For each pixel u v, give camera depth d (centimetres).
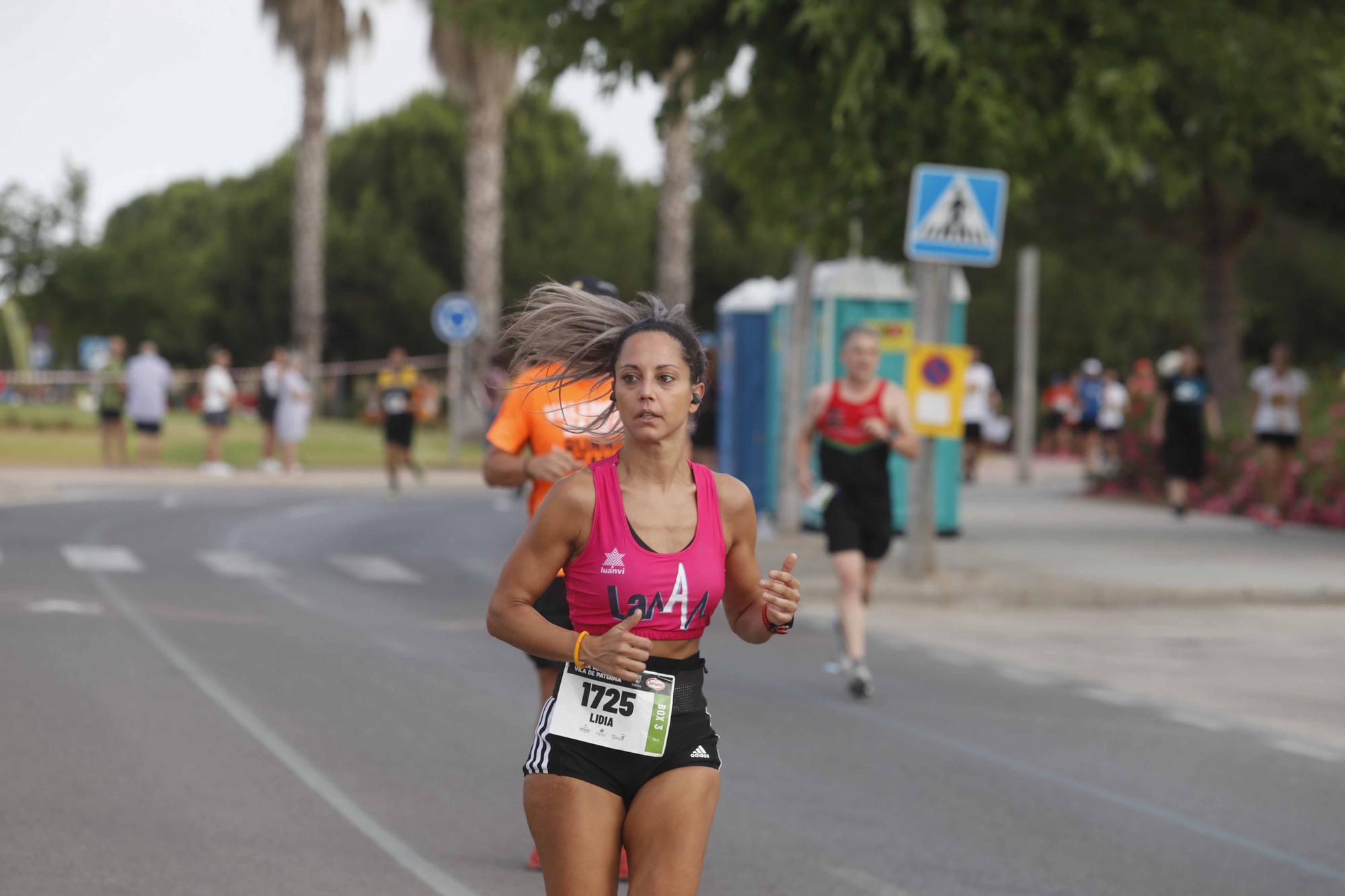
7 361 15275
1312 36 4681
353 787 2022
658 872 1098
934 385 3966
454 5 4794
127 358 11706
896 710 2648
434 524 5853
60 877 1623
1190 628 3653
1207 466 6556
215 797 1953
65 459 8188
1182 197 5256
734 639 3406
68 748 2180
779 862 1755
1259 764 2330
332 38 11306
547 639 1107
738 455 5781
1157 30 4412
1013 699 2786
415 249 14675
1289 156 6606
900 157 4200
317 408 11769
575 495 1125
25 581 3866
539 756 1130
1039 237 7081
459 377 9038
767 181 4750
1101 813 2019
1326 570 4412
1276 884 1738
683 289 9588
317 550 4900
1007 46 4166
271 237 15288
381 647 3125
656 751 1114
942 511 5309
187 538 5056
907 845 1841
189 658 2908
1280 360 5609
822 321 5356
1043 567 4444
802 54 4281
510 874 1672
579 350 1241
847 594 2764
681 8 4134
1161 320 14500
